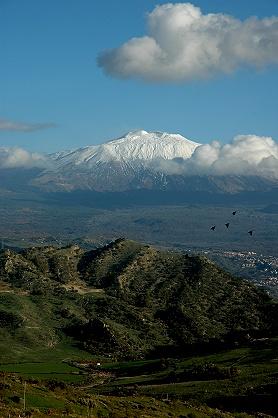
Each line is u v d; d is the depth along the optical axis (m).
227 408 146.38
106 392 163.62
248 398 150.50
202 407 138.00
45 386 122.31
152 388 170.12
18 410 95.00
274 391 151.75
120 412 114.00
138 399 135.62
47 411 99.88
